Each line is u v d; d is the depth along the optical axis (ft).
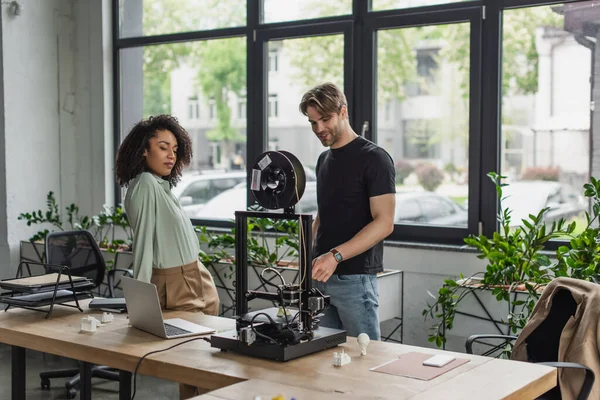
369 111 16.43
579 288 10.02
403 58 16.07
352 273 10.79
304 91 17.42
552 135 14.61
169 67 19.58
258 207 17.39
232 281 16.21
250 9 17.98
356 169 10.69
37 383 15.87
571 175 14.44
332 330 9.05
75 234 15.87
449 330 13.67
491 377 7.66
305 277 8.72
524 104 14.85
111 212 20.39
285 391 7.13
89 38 20.62
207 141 18.98
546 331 10.32
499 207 15.14
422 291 15.40
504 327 13.05
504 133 15.08
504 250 13.11
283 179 8.67
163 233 11.11
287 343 8.41
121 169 11.43
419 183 16.05
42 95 20.39
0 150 19.71
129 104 20.42
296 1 17.44
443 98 15.66
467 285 13.34
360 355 8.52
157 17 19.69
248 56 18.08
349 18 16.55
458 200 15.60
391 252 15.70
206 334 9.60
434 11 15.53
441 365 8.02
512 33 14.89
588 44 14.19
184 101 19.36
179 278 11.21
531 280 13.07
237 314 9.14
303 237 8.70
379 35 16.33
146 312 9.58
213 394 7.01
